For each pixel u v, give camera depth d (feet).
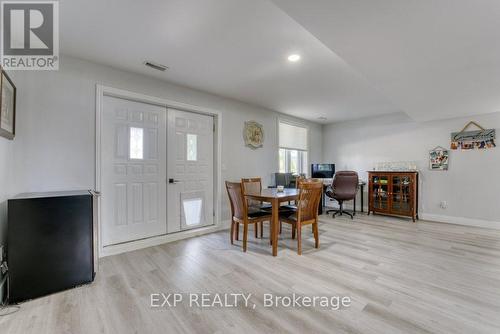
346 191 16.47
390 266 8.28
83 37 7.45
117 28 6.98
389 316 5.54
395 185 16.31
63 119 8.50
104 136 9.55
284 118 17.58
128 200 10.19
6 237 6.66
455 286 6.91
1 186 6.46
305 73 10.25
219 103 13.37
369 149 18.83
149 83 10.62
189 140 12.35
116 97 9.89
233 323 5.33
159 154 11.17
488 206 13.88
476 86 9.48
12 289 6.15
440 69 7.92
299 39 7.59
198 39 7.60
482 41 6.19
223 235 12.21
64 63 8.57
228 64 9.37
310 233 12.48
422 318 5.46
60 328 5.18
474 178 14.35
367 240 11.25
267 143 16.21
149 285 7.04
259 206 11.90
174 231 11.72
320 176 19.43
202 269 8.11
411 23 5.43
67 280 6.82
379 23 5.43
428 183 15.98
